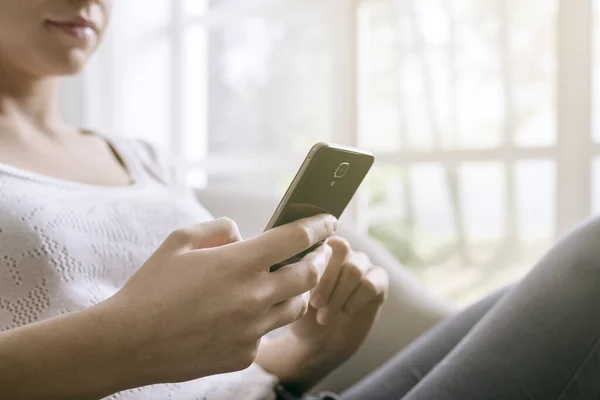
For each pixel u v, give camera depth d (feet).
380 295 2.36
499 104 5.58
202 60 6.58
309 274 1.55
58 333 1.35
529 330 1.92
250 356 1.48
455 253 6.61
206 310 1.38
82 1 2.45
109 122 6.57
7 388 1.31
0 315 1.99
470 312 2.68
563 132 4.20
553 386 1.86
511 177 6.21
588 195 4.13
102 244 2.28
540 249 6.15
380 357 3.44
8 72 2.58
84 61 2.56
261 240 1.45
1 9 2.38
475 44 5.65
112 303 1.38
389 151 4.92
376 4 5.32
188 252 1.44
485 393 1.89
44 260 2.08
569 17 4.11
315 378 2.63
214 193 4.16
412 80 5.78
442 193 6.61
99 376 1.34
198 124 6.59
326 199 1.75
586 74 4.09
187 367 1.41
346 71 5.07
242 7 5.90
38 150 2.62
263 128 6.34
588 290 1.89
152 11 6.66
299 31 5.94
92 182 2.71
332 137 5.17
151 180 3.03
